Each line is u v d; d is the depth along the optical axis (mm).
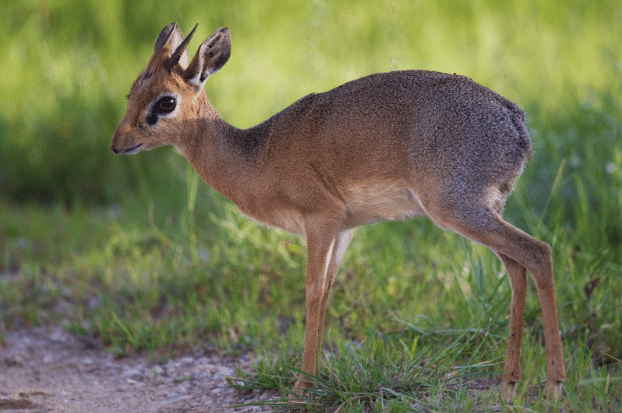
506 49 17344
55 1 21781
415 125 7160
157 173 15961
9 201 16219
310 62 17188
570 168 12133
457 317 8945
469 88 7203
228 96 17406
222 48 8258
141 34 21812
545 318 6812
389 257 10727
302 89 17312
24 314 10734
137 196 15500
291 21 21562
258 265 10742
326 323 9727
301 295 10469
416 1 20344
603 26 19188
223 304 10211
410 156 7141
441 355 7617
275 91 17266
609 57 15406
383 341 8414
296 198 7816
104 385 8875
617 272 9617
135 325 9891
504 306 8477
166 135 8125
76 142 16797
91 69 18672
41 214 15133
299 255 10781
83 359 9688
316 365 7691
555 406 6531
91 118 17141
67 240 13711
